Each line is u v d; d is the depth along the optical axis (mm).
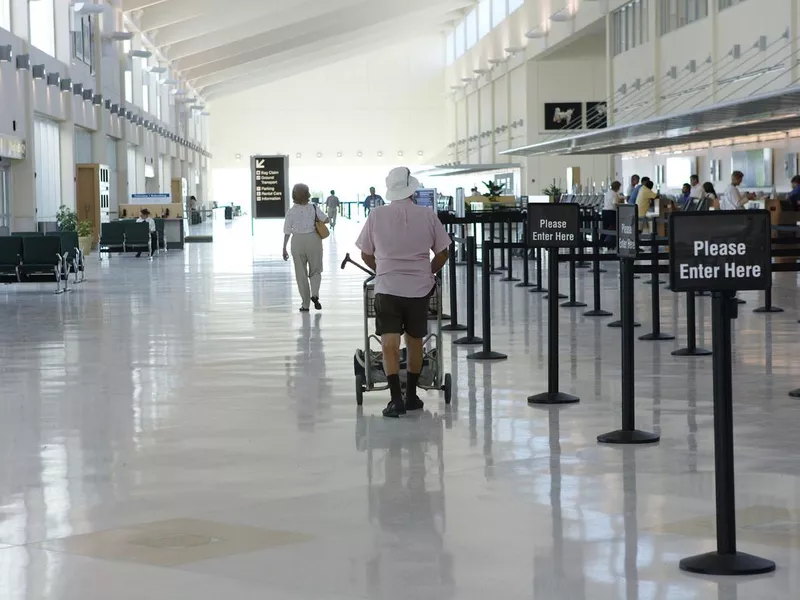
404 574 6066
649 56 48562
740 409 10828
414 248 10719
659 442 9383
